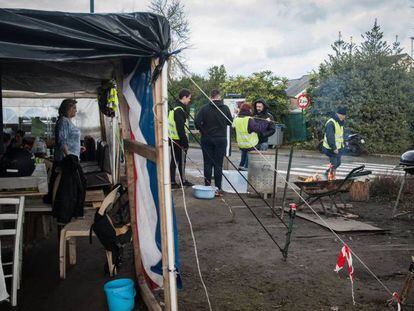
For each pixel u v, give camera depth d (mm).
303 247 5461
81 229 4527
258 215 7082
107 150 8422
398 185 8875
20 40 2777
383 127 20281
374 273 4621
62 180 4688
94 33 2869
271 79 26000
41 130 13352
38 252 5484
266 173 8336
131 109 3805
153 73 3016
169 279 3107
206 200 8102
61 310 3828
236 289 4211
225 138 8484
